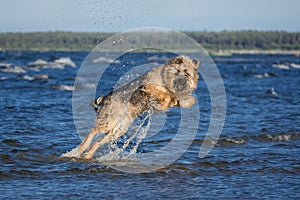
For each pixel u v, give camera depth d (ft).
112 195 54.03
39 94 143.64
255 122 101.04
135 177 61.11
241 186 58.13
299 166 66.64
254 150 75.72
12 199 51.70
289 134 86.99
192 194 54.95
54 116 103.45
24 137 81.15
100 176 61.00
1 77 197.77
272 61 478.59
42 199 52.03
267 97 153.48
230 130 90.94
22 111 108.88
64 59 346.54
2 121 94.94
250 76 256.52
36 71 245.86
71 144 77.00
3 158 66.95
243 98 149.48
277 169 65.26
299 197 54.39
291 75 272.92
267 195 55.01
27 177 59.67
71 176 60.54
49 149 73.10
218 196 54.44
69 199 52.31
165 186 57.77
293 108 126.00
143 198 53.26
